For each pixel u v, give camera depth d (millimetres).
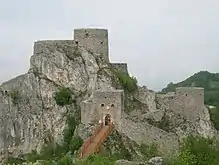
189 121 158250
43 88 166375
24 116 167250
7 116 169000
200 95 160125
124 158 132625
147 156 136125
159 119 154750
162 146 144250
